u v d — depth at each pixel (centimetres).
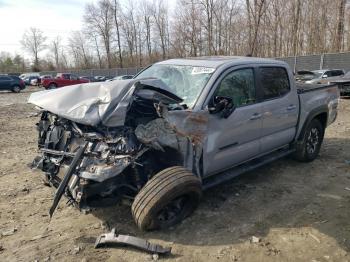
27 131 1050
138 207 385
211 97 449
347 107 1430
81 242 394
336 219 446
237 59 521
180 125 411
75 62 8169
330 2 3725
